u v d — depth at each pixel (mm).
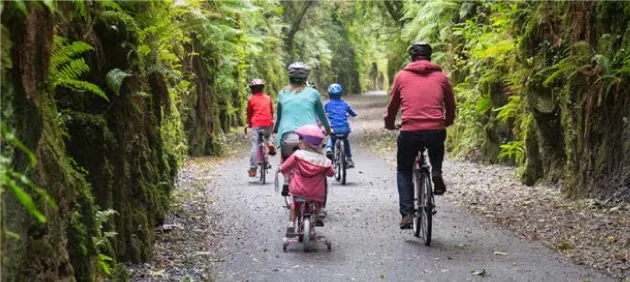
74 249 4090
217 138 17391
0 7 2553
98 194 5488
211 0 14367
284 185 7785
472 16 16219
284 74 37312
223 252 7285
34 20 3277
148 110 7363
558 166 10859
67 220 3971
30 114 3275
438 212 9570
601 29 9383
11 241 3080
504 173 12914
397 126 8125
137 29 6188
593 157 9414
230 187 12148
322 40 47344
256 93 13008
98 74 5668
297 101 8617
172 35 8227
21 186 3154
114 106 5844
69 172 4160
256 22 23703
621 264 6516
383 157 17281
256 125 12820
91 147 5426
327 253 7336
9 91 3080
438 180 7598
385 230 8531
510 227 8461
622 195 8883
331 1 39062
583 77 9586
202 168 14625
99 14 5508
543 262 6766
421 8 18984
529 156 11422
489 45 13266
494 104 14086
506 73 13500
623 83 8883
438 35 18609
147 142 7145
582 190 9555
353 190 11914
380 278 6324
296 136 8477
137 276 5922
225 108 22938
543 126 10852
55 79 4363
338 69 55812
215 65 18172
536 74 10469
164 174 8484
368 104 45688
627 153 8906
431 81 7664
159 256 6832
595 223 8195
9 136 2305
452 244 7664
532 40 10930
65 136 5055
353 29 49625
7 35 2982
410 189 7820
